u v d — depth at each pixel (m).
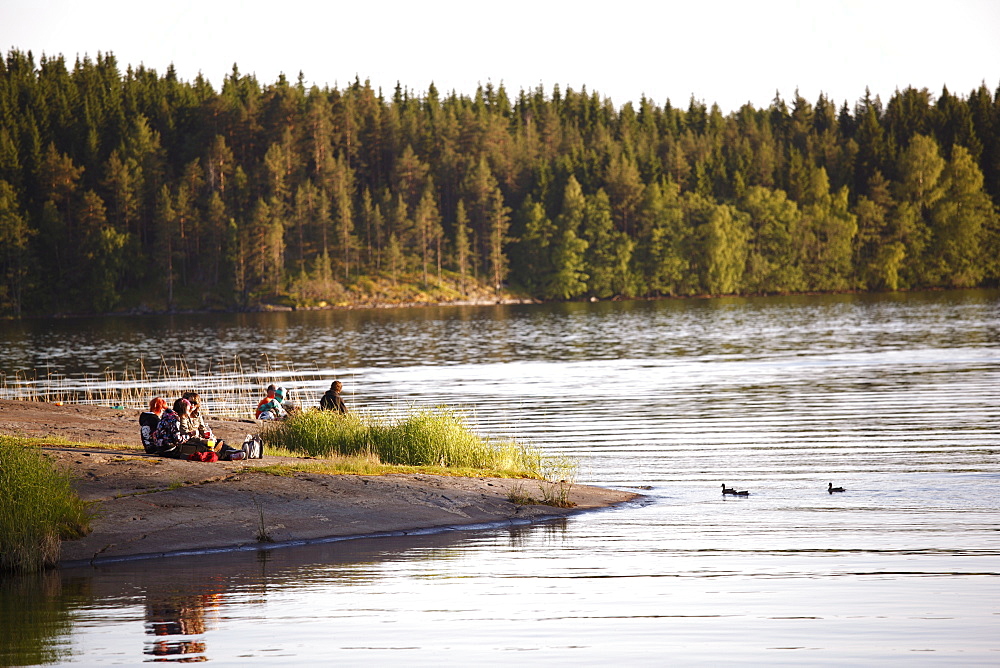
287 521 66.19
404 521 68.50
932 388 152.62
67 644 41.66
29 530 57.03
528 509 73.00
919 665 37.88
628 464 94.50
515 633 42.66
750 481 83.94
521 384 173.75
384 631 43.22
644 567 55.00
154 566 56.97
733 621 44.00
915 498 74.38
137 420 106.31
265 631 43.41
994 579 50.84
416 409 135.88
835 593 48.53
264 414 110.81
